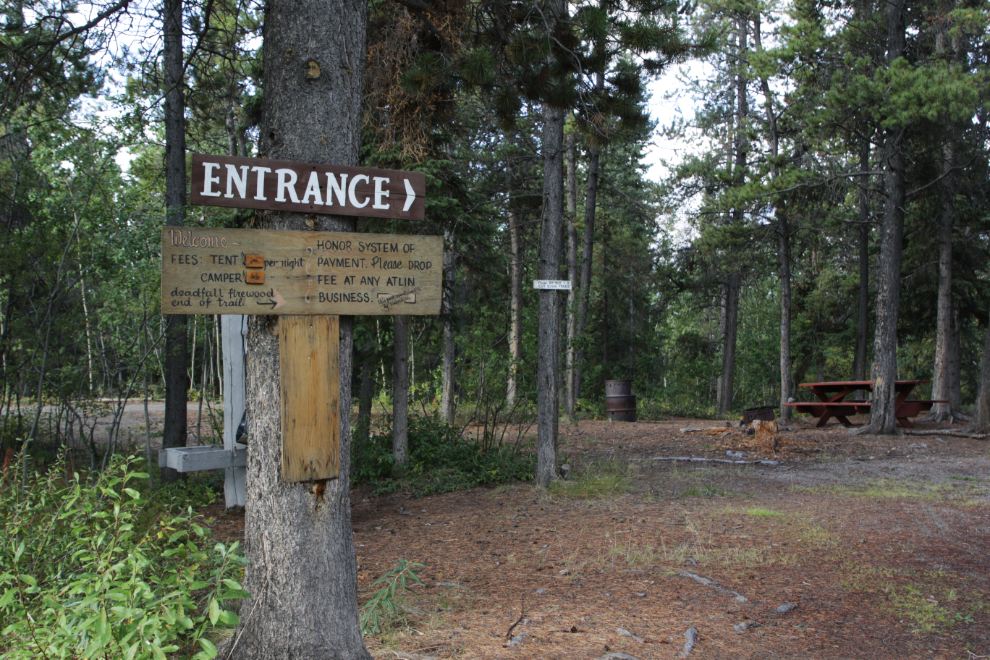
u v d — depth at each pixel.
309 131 3.20
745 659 3.79
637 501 8.56
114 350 9.01
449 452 11.26
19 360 9.66
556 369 9.61
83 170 8.10
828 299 28.69
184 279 2.95
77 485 3.67
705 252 23.05
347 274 3.16
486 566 5.79
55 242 8.72
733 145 24.12
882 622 4.42
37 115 7.67
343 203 3.17
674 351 37.31
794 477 10.38
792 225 21.83
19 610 3.12
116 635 2.65
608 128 6.27
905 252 20.45
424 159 10.33
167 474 9.39
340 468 3.18
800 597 4.89
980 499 8.49
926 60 16.78
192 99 9.90
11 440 10.08
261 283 3.04
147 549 3.44
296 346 3.09
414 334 15.52
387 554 6.30
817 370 34.00
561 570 5.58
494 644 3.90
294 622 3.05
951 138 16.03
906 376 35.16
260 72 8.27
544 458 9.52
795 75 17.69
